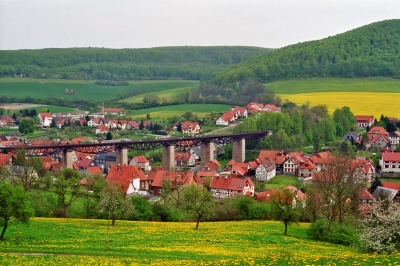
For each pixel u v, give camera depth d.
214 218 137.38
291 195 115.38
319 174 159.25
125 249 87.12
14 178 161.62
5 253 81.31
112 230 109.00
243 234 110.25
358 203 138.88
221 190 191.00
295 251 91.81
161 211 133.12
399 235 81.88
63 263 72.19
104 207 115.12
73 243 91.62
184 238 102.00
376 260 62.56
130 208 117.62
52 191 158.00
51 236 98.25
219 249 90.94
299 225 117.62
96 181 165.38
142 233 106.56
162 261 74.50
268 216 139.75
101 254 82.06
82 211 134.75
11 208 93.56
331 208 127.19
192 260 73.81
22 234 99.50
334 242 106.56
